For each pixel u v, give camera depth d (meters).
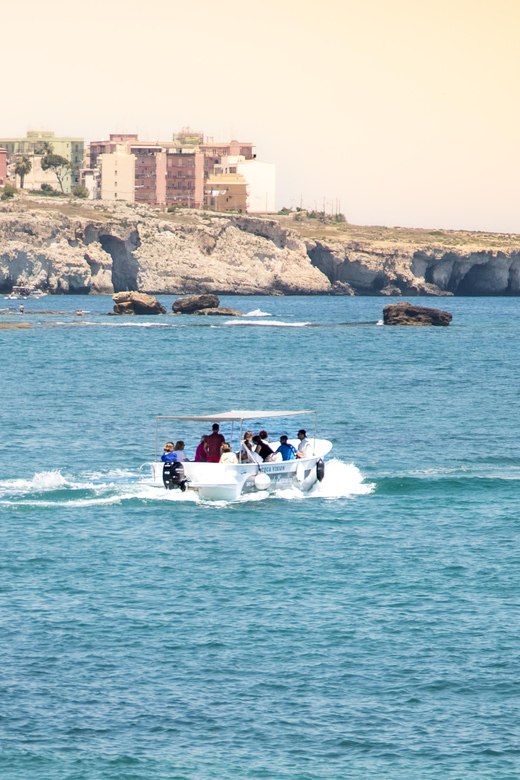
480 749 61.47
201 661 73.69
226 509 122.50
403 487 135.25
